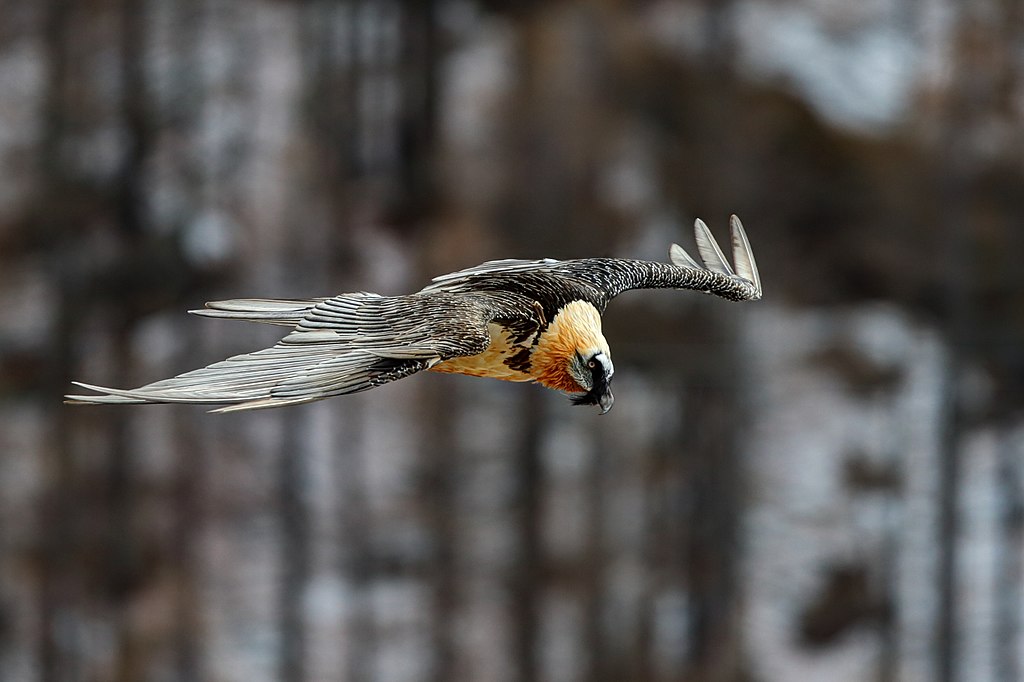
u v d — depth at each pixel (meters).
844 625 21.73
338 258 23.75
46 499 22.64
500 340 6.37
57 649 21.91
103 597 22.25
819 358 22.84
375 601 21.64
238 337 23.56
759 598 21.83
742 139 22.95
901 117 23.77
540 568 21.02
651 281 7.37
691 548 21.56
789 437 22.53
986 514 22.20
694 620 21.31
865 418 22.86
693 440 21.78
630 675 20.66
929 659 21.52
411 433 22.44
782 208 23.06
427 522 21.86
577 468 21.47
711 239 8.48
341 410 22.91
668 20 23.55
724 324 22.06
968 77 23.14
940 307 23.09
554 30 22.53
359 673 20.89
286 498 22.81
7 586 22.20
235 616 21.97
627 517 21.36
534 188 21.92
